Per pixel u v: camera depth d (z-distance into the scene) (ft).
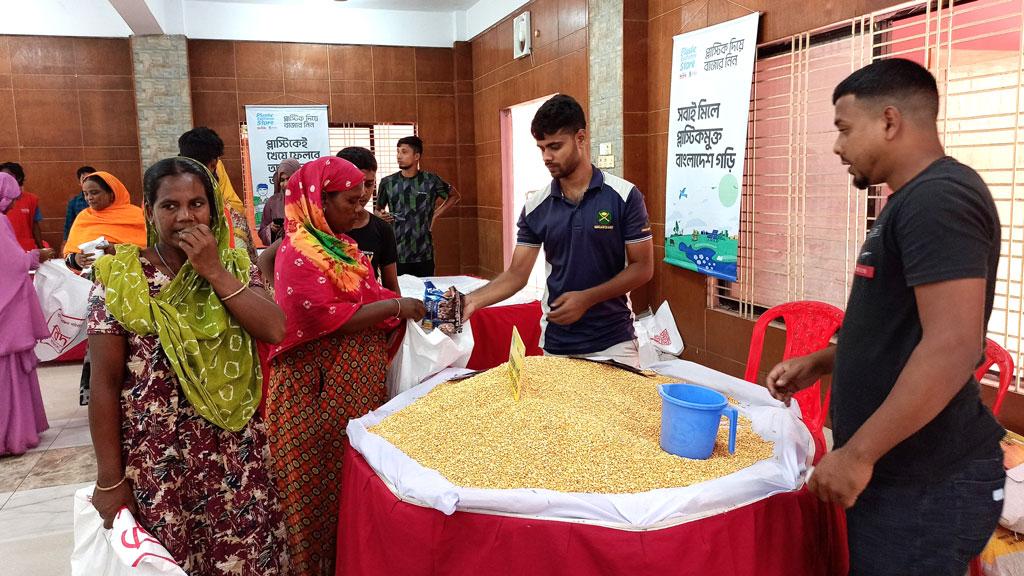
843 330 4.51
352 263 7.06
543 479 4.85
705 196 14.23
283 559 5.78
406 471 5.03
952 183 3.78
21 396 11.85
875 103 4.11
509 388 6.45
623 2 15.97
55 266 16.28
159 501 5.01
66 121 23.50
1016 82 9.24
